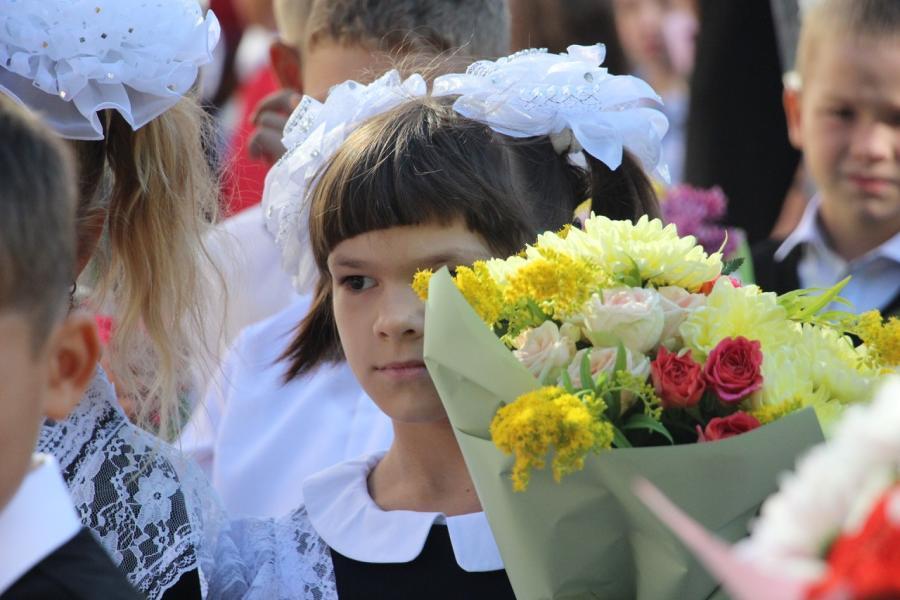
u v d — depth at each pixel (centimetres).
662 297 345
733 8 844
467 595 416
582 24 929
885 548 183
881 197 629
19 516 278
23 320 266
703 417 337
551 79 451
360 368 414
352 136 427
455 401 343
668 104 1117
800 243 666
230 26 1098
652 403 326
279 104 655
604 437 310
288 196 468
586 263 347
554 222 447
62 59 409
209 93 1084
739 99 853
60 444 426
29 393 270
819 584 187
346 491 446
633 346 340
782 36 824
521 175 441
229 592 446
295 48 655
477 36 588
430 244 402
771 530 204
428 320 347
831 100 630
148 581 424
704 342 342
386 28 576
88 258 443
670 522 218
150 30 414
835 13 627
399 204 399
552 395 313
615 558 335
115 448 434
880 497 190
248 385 557
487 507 346
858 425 201
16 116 278
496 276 359
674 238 367
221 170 549
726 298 349
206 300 498
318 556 439
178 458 454
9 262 262
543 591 339
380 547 427
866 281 640
